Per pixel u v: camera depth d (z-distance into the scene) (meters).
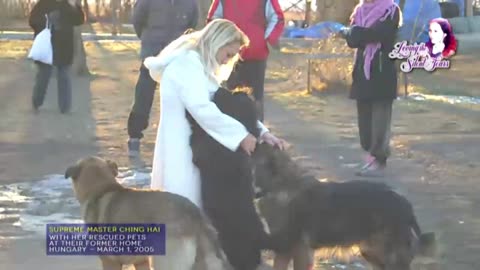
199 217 4.70
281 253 5.04
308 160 9.54
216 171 4.86
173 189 4.95
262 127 5.16
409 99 15.49
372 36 8.47
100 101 15.33
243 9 9.11
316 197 4.95
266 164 4.98
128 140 10.04
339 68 16.69
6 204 7.35
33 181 8.35
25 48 29.28
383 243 4.85
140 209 4.71
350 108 14.39
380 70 8.57
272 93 16.92
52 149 10.16
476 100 15.53
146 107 9.80
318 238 4.96
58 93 13.52
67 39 13.38
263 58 9.23
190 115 4.95
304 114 13.66
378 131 8.73
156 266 4.72
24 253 5.95
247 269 4.96
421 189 8.16
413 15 17.66
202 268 4.62
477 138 11.18
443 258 5.91
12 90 16.92
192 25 10.01
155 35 9.77
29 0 44.09
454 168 9.20
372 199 4.87
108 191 4.91
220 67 5.06
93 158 5.11
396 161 9.55
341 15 23.80
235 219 4.89
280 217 4.97
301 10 37.16
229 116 4.91
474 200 7.71
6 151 9.98
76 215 6.95
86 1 43.94
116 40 29.20
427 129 11.98
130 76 20.72
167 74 4.95
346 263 5.81
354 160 9.59
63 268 5.63
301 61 22.86
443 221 6.93
